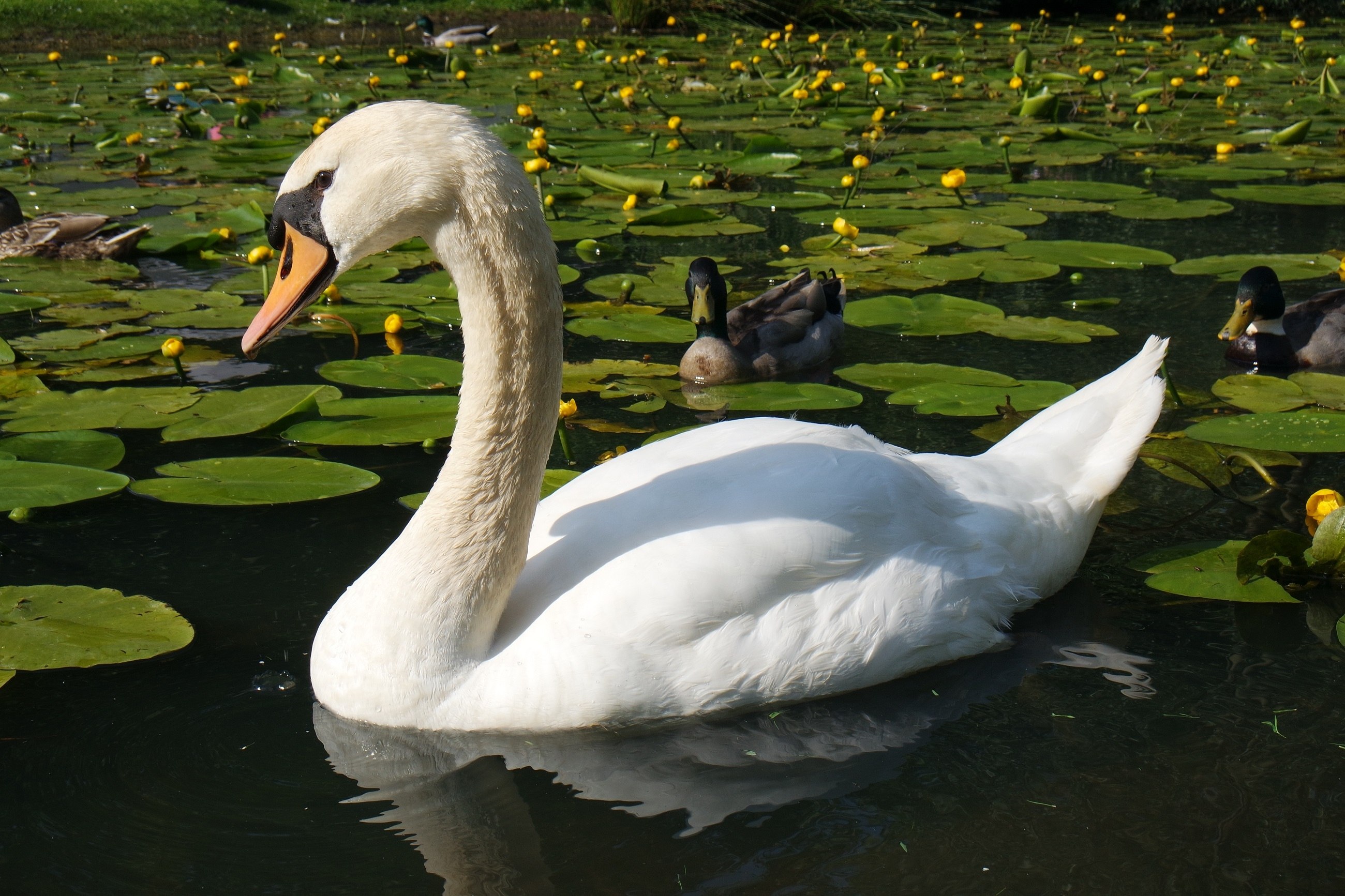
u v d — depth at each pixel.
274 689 3.60
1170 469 5.07
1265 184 10.69
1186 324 6.92
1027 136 13.35
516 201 3.34
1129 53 21.59
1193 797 3.06
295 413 5.34
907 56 20.77
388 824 3.02
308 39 23.41
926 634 3.72
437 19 25.67
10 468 4.74
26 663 3.53
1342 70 19.39
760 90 17.27
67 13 22.66
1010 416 5.55
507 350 3.38
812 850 2.90
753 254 8.57
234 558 4.32
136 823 3.02
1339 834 2.90
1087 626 3.96
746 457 3.81
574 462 5.11
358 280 7.79
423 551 3.46
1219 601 4.11
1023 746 3.32
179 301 7.32
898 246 8.52
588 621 3.45
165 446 5.18
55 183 10.92
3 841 2.94
